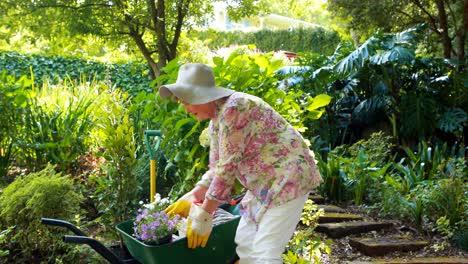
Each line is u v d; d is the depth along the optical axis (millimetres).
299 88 6609
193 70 2184
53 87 5973
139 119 4594
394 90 6680
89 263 2969
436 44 8391
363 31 8352
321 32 14727
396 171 5598
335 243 3857
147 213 2363
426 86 6762
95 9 6188
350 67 6371
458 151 6312
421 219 4133
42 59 9445
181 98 2150
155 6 6547
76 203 3213
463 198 4148
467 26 7457
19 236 3008
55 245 3008
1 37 6301
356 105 7023
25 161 4773
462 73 6691
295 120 3742
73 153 4621
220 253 2285
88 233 3605
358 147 5484
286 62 7676
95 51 7613
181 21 6680
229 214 2482
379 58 6320
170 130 3516
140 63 9492
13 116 4770
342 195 4812
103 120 3320
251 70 3580
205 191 2379
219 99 2197
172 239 2285
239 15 7129
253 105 2152
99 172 4371
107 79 4656
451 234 3830
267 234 2150
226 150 2115
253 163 2191
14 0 5969
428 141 6562
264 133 2170
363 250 3713
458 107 6715
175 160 3543
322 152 6109
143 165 4152
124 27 6488
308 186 2213
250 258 2219
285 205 2148
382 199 4551
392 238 3889
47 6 6012
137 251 2221
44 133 4711
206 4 7047
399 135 6633
